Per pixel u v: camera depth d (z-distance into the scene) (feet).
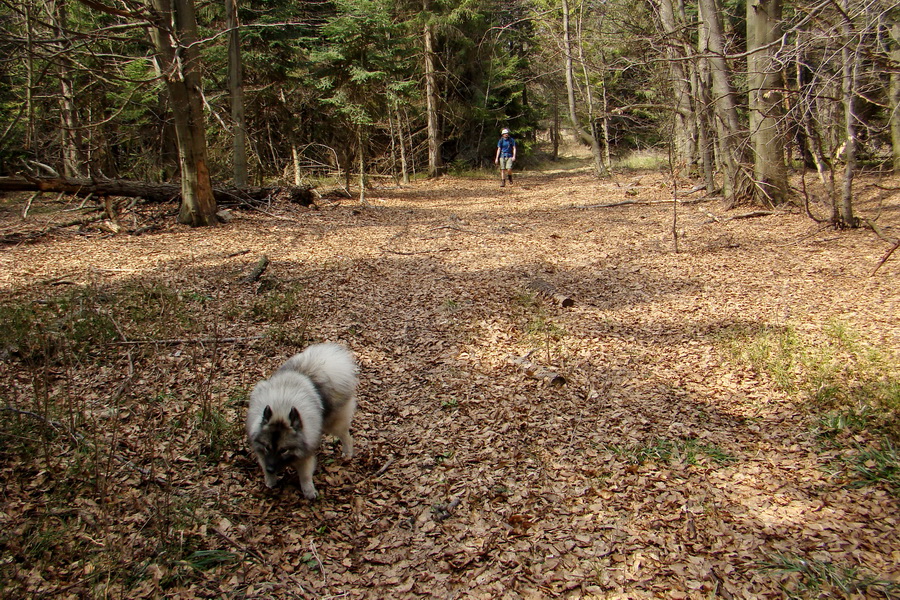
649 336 25.50
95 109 58.08
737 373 21.24
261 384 14.76
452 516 14.30
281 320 25.89
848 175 38.42
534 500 14.82
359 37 63.10
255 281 31.07
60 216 45.83
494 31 103.65
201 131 42.88
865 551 12.32
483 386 21.13
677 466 15.99
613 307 29.27
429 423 18.70
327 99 64.95
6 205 52.70
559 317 27.86
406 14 91.91
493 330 26.16
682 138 74.18
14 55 34.99
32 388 17.93
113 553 11.75
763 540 12.92
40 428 15.74
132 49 60.39
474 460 16.65
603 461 16.39
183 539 12.44
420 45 94.27
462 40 98.32
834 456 15.85
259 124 73.05
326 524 13.84
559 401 19.98
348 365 16.06
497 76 107.96
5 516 12.64
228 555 12.25
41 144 52.54
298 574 12.17
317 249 39.47
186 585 11.48
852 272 31.50
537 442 17.49
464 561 12.71
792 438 16.97
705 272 34.17
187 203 43.75
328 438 17.74
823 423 17.38
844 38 25.86
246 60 63.82
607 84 81.87
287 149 76.59
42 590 10.78
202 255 36.04
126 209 44.80
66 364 19.52
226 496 14.34
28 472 14.24
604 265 36.73
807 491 14.56
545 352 23.85
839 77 26.11
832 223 40.29
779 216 46.21
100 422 16.71
